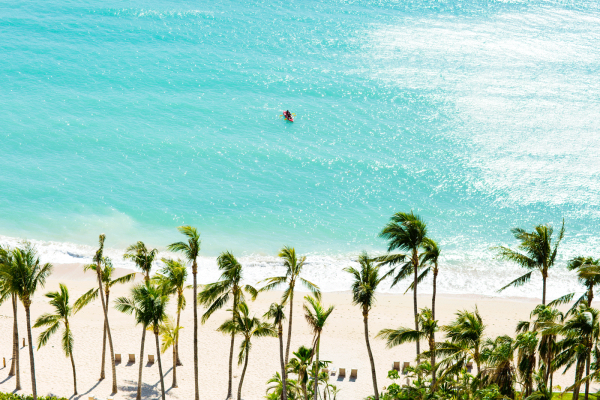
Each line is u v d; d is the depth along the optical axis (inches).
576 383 1176.8
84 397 1530.5
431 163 3235.7
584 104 3863.2
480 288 2319.1
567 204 2891.2
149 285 1435.8
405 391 1306.6
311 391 1485.0
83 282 2294.5
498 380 1129.4
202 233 2650.1
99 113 3634.4
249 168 3161.9
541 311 1269.7
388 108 3804.1
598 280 1344.7
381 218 2790.4
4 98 3737.7
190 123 3572.8
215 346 1850.4
